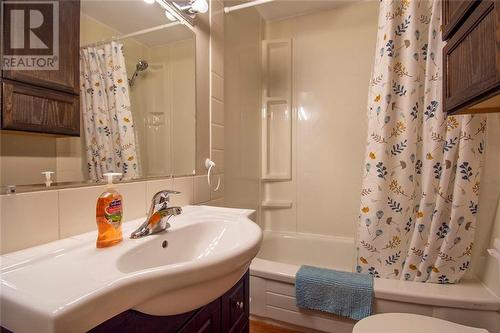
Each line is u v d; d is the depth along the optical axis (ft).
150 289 1.41
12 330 1.22
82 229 2.41
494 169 4.00
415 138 4.46
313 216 7.45
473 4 2.57
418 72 4.47
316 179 7.41
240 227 2.75
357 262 4.79
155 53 3.52
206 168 4.65
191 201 4.17
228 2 5.66
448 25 3.22
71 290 1.30
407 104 4.47
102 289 1.24
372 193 4.60
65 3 2.35
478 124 3.94
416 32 4.45
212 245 2.83
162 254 2.45
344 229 7.14
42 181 2.13
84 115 2.54
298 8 7.19
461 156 3.97
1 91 1.89
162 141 3.63
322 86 7.30
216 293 1.87
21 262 1.67
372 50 6.77
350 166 7.06
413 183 4.48
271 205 7.65
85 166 2.53
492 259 3.85
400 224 4.50
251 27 6.97
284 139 7.67
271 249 7.32
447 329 3.01
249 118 6.91
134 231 2.41
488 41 2.33
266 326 4.87
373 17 6.75
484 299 3.60
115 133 2.91
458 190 4.00
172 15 3.82
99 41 2.72
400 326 3.07
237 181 6.18
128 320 1.48
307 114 7.47
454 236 4.07
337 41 7.11
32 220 2.03
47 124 2.20
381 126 4.54
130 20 3.13
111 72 2.87
